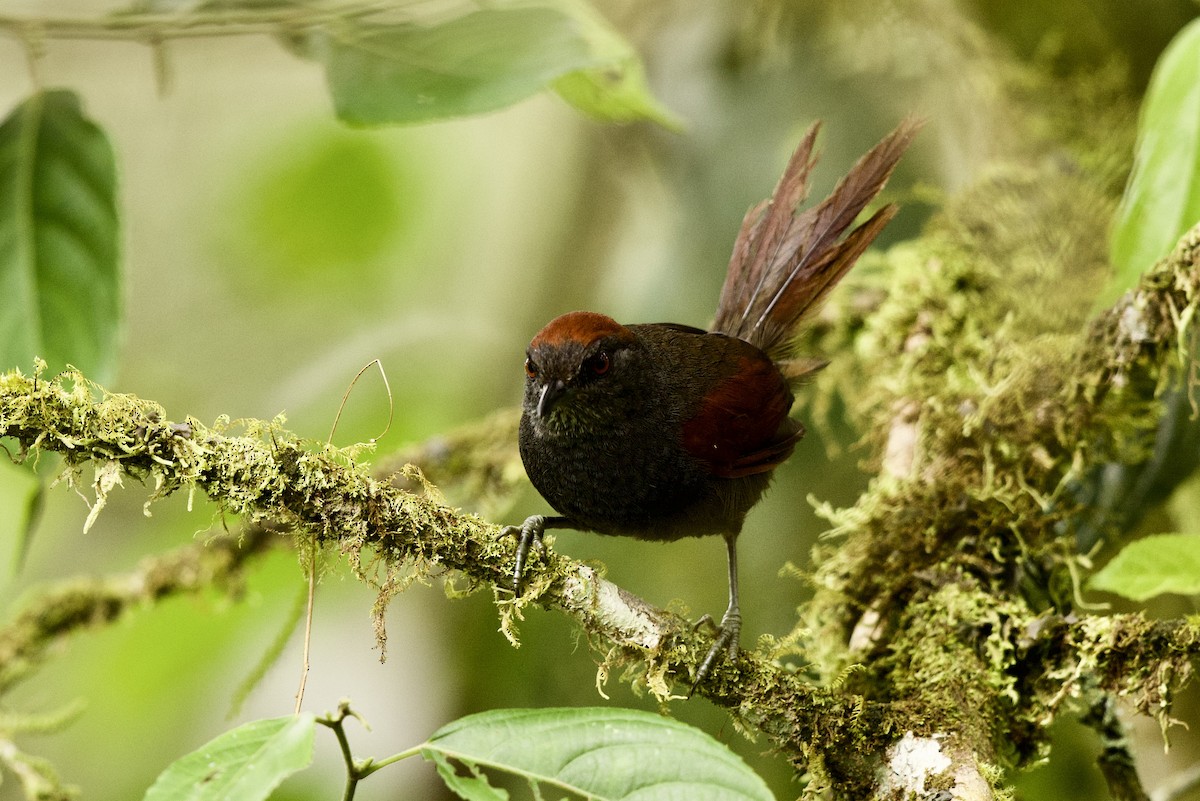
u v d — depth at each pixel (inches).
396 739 501.0
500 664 512.1
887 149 354.3
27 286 312.2
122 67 576.1
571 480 314.8
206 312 634.8
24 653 394.9
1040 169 441.1
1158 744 410.6
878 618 298.0
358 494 240.5
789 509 499.2
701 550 506.3
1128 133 451.5
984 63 486.9
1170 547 257.1
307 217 620.1
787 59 504.1
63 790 345.4
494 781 485.4
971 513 303.7
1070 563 295.0
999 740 265.3
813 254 354.9
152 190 632.4
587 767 201.5
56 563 540.1
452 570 250.1
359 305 624.7
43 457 298.5
